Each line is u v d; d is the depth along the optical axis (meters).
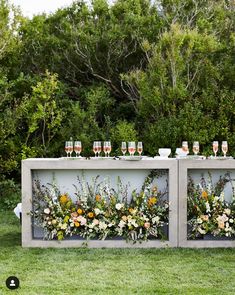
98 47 11.32
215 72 10.05
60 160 5.94
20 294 4.20
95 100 10.62
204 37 10.21
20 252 5.70
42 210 6.04
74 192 6.12
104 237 5.93
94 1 11.81
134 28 11.32
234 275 4.75
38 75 11.31
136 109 10.59
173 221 5.92
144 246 5.91
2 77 10.30
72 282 4.55
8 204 9.22
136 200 5.96
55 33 12.00
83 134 10.06
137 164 5.91
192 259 5.35
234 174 6.12
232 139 9.45
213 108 9.86
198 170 6.12
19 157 10.16
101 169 6.07
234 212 5.94
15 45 11.16
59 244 5.94
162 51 10.16
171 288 4.36
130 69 11.46
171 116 9.61
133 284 4.49
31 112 10.20
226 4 12.20
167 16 11.38
